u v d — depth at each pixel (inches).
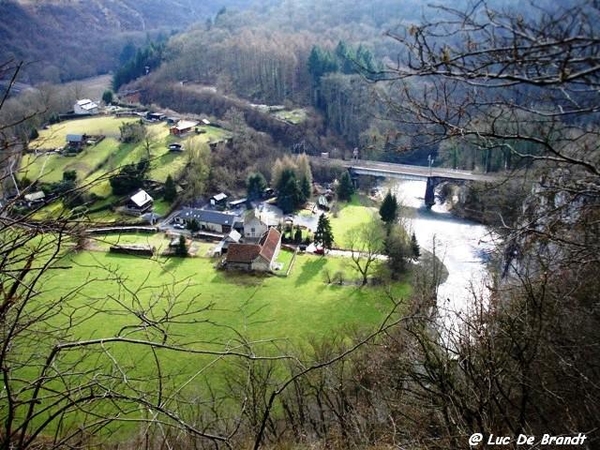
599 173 146.8
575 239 216.5
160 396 167.6
